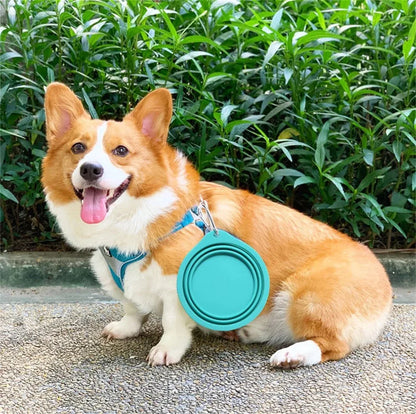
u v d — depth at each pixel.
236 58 1.63
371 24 1.60
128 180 1.11
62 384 1.10
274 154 1.69
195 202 1.19
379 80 1.55
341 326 1.17
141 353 1.20
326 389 1.09
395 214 1.61
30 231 1.75
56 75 1.70
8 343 1.24
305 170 1.63
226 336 1.26
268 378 1.12
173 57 1.54
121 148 1.11
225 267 1.17
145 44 1.61
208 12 1.60
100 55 1.61
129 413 1.03
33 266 1.58
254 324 1.23
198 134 1.66
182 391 1.08
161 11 1.48
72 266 1.58
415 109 1.44
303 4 1.74
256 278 1.18
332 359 1.17
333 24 1.61
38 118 1.53
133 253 1.15
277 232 1.23
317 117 1.60
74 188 1.12
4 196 1.63
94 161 1.07
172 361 1.16
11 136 1.61
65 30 1.66
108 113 1.72
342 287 1.17
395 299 1.52
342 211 1.61
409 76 1.60
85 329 1.31
